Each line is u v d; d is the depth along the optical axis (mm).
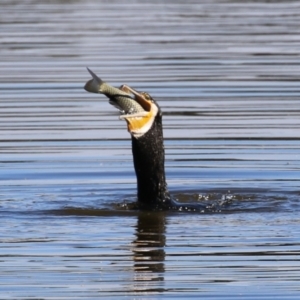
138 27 31062
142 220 13078
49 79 23250
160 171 13609
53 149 17188
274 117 19500
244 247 11891
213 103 20844
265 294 10367
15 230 12609
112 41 28281
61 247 11906
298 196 14383
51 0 38656
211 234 12406
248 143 17484
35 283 10711
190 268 11156
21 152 16984
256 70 24156
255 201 14086
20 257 11547
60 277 10875
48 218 13180
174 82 22703
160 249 11766
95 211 13516
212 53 26422
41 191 14609
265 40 28359
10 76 23641
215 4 37125
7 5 37312
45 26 31312
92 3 37719
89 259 11461
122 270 11109
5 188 14766
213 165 16078
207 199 14227
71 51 26750
